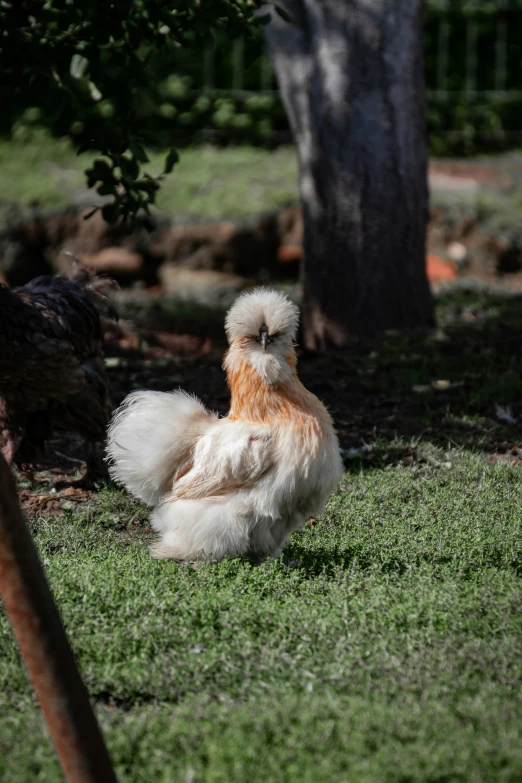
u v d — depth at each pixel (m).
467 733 4.11
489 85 21.62
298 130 13.09
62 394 7.68
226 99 20.78
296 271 17.98
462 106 21.31
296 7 12.73
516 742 4.05
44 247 17.86
